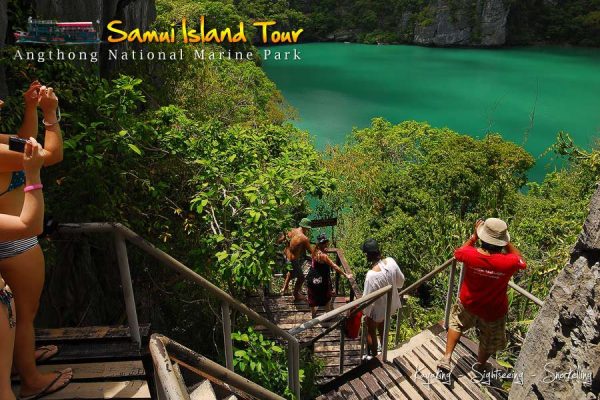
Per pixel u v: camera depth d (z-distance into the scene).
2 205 2.67
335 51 82.75
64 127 5.54
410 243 17.47
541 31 85.88
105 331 3.67
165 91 11.30
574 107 49.16
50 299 5.46
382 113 47.94
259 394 2.27
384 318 5.99
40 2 5.72
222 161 6.16
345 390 5.52
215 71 17.38
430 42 86.31
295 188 6.86
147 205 6.21
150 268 7.35
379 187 20.50
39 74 5.04
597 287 3.13
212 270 6.07
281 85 58.91
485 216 19.14
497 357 7.27
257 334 5.38
